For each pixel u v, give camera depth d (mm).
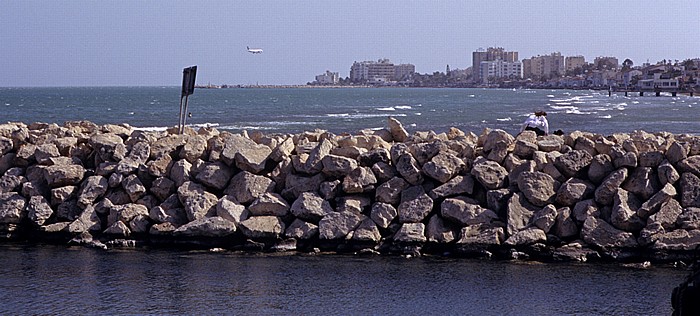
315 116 121062
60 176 21453
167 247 20125
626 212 18609
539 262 18438
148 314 14867
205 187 21047
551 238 18750
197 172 21203
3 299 15742
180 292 16219
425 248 19297
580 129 84375
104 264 18484
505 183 19906
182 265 18344
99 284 16812
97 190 21141
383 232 19656
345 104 190125
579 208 19016
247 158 21062
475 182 20109
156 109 154250
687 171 19219
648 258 18250
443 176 19969
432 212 19891
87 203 21031
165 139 22219
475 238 18828
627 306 15172
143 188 21094
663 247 17984
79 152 22719
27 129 24750
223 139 22516
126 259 18938
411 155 20281
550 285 16562
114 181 21219
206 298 15828
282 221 20062
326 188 20188
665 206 18531
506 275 17344
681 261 17984
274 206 20125
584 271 17609
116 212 20641
